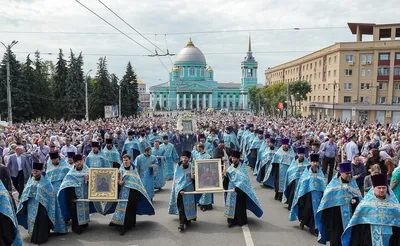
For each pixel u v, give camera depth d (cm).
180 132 2480
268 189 1562
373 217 687
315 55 7938
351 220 715
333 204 831
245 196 1056
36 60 5984
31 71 5678
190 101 15662
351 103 6334
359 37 6806
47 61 7594
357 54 6519
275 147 1573
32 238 927
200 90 15525
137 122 4403
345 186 836
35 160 1515
